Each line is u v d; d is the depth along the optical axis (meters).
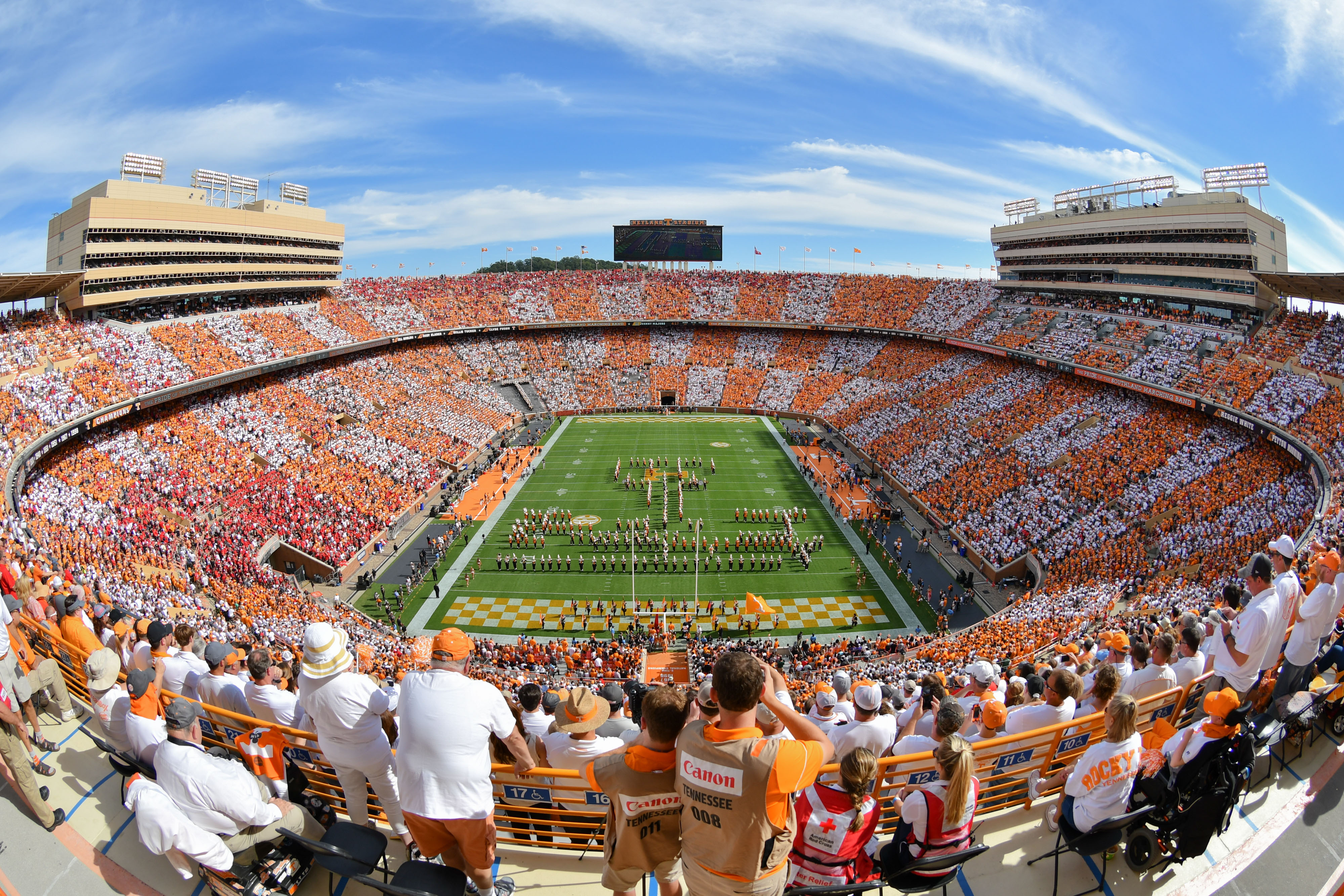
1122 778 6.95
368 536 52.16
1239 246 59.84
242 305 76.81
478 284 108.50
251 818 6.72
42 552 29.67
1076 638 29.64
